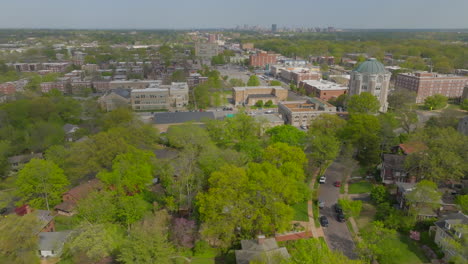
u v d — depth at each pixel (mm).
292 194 73500
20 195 83812
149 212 76250
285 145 89562
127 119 130000
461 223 64438
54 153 103562
